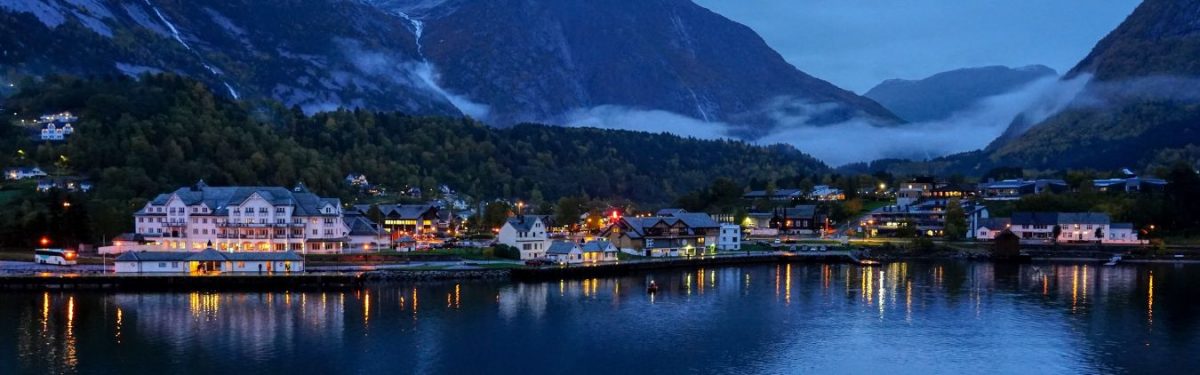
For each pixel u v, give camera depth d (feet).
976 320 460.96
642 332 433.48
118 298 508.94
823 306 506.89
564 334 427.74
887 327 443.73
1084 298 532.73
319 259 636.48
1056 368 366.22
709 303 516.73
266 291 538.06
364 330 427.33
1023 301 521.24
